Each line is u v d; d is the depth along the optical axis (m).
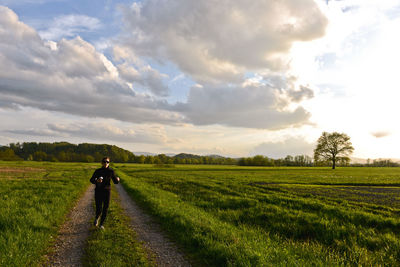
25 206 9.06
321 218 9.08
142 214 9.37
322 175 42.72
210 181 27.14
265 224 8.98
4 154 102.94
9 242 5.10
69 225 7.54
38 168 55.56
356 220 9.11
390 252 6.15
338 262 5.31
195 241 5.93
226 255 4.92
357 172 55.88
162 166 91.62
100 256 4.85
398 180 30.62
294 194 16.78
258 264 4.52
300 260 5.15
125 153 185.25
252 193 16.97
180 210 9.38
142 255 5.16
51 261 4.81
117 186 20.70
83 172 41.38
